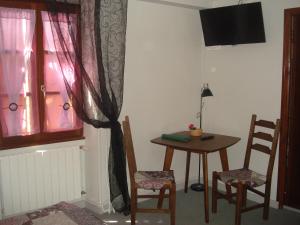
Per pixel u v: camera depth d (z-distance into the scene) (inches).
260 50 144.6
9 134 116.6
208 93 149.9
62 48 109.2
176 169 163.3
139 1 138.9
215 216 134.3
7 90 114.1
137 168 147.6
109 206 135.3
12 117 116.3
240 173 132.1
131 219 122.6
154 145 152.3
